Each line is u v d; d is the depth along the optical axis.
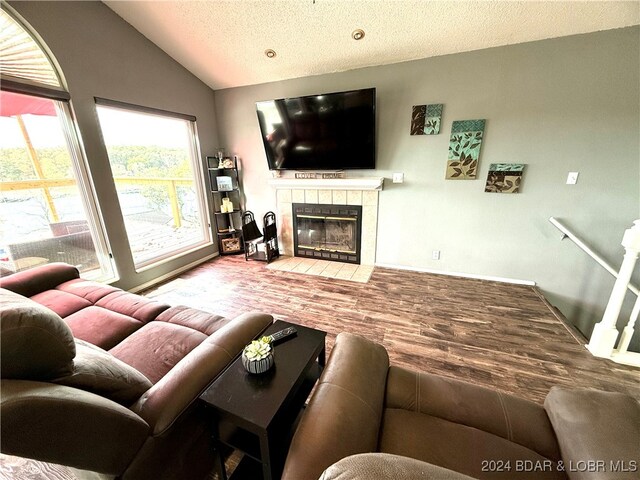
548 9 2.01
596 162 2.34
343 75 3.02
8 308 0.69
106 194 2.52
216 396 0.92
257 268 3.44
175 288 2.90
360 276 3.14
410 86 2.77
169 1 2.26
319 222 3.71
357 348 1.09
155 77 2.84
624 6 1.91
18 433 0.59
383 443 0.85
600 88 2.21
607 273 2.49
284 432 1.08
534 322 2.20
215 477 1.15
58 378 0.77
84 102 2.28
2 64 1.83
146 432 0.85
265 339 1.11
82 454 0.70
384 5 2.13
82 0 2.19
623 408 0.79
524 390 1.55
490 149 2.64
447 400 0.98
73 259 2.42
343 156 3.12
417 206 3.08
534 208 2.63
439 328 2.13
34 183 2.14
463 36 2.35
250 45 2.70
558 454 0.82
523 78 2.40
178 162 3.40
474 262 3.00
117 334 1.43
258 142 3.67
